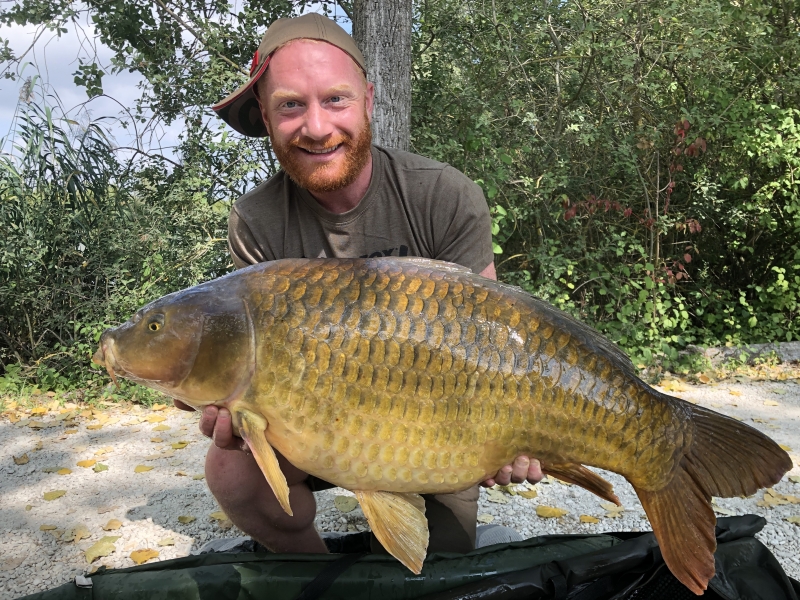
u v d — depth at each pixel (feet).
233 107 7.45
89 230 18.90
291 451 5.29
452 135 20.65
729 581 5.82
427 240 7.14
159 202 20.35
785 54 22.76
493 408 5.27
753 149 22.09
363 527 9.62
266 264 5.48
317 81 6.37
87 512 10.37
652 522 5.52
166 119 21.58
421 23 22.08
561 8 22.30
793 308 21.98
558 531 9.47
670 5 21.38
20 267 18.40
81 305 18.65
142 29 22.18
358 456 5.22
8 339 19.34
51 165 18.67
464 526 7.11
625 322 19.30
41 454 13.14
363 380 5.14
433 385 5.19
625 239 21.85
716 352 20.20
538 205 21.13
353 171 6.71
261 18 22.11
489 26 21.88
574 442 5.44
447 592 5.69
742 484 5.50
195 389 5.33
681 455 5.59
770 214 23.35
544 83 22.79
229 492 6.88
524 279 19.90
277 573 5.85
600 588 5.83
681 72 23.22
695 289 23.95
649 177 22.15
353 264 5.37
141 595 5.61
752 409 15.42
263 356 5.18
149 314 5.39
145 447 13.48
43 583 8.32
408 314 5.22
